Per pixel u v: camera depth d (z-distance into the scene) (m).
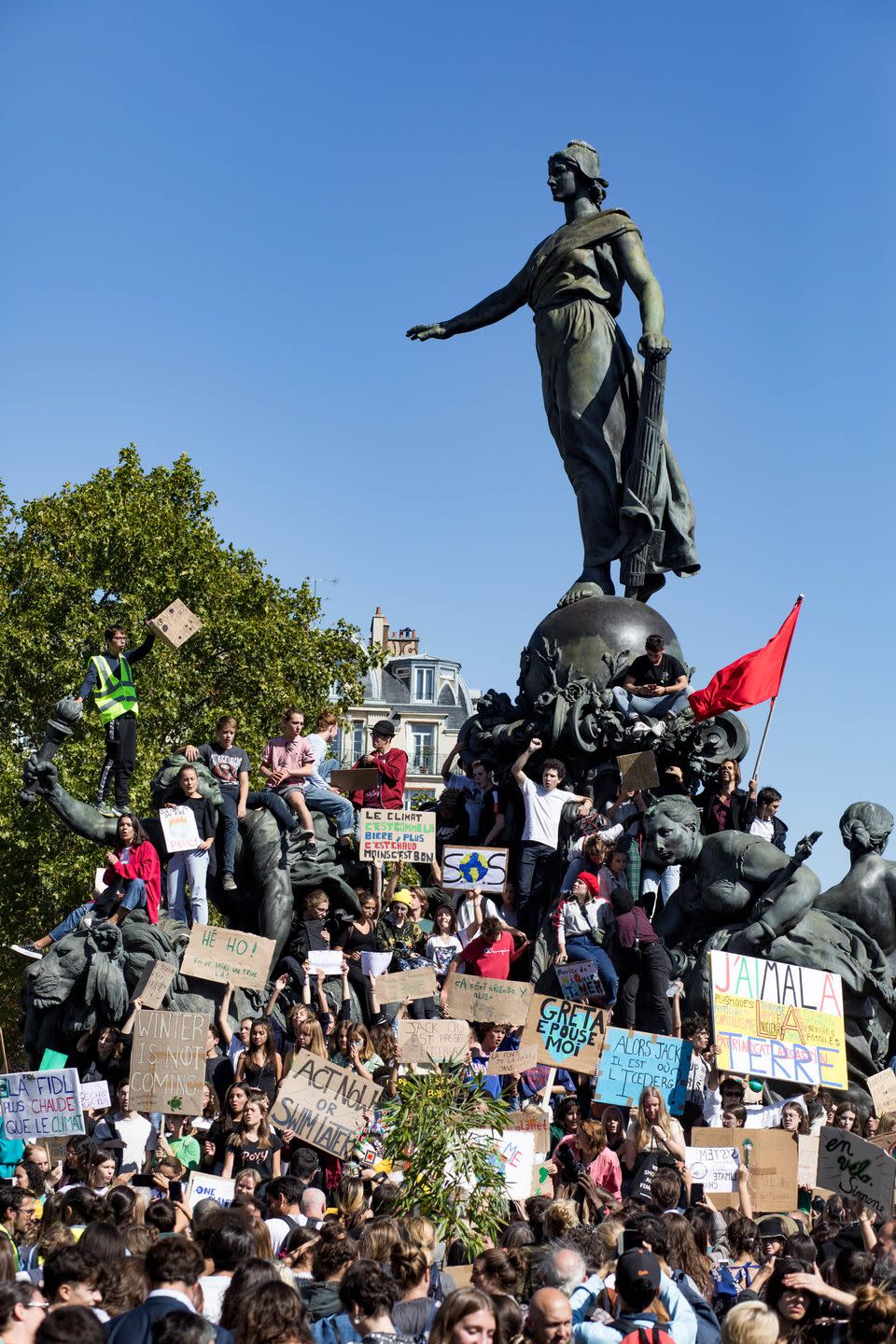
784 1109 21.70
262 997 27.34
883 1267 12.71
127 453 63.59
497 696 33.50
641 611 33.19
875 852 30.12
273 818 28.88
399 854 28.08
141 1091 19.30
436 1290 12.95
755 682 31.44
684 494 35.00
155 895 26.88
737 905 28.91
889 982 29.36
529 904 29.95
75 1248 10.55
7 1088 18.12
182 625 31.56
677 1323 11.42
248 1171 16.52
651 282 34.28
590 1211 17.47
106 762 31.58
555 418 35.03
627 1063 20.64
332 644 63.50
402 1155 15.32
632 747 31.48
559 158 35.31
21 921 57.34
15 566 59.59
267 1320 9.55
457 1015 21.95
